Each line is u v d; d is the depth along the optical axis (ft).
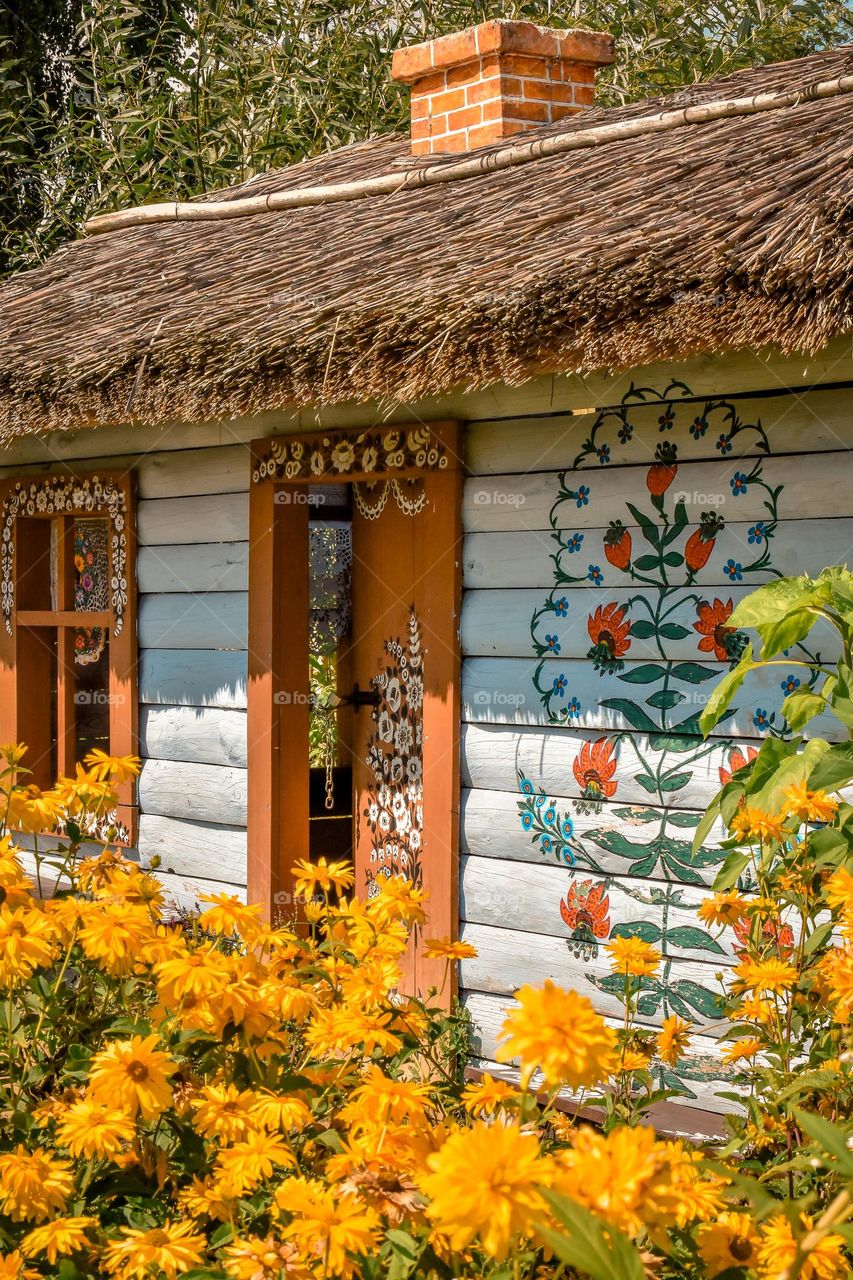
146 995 8.86
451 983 14.88
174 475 19.38
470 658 15.39
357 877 18.83
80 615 20.86
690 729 13.41
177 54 39.91
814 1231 4.91
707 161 14.08
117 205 37.14
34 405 17.47
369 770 18.62
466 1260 5.89
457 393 15.07
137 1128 7.18
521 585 14.87
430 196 18.35
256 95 37.73
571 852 14.37
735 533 13.05
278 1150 6.41
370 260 15.67
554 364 12.05
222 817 18.71
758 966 8.66
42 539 22.29
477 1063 15.14
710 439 13.21
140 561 19.94
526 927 14.78
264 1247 5.68
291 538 17.90
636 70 36.86
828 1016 8.89
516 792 14.90
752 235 10.80
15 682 21.97
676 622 13.51
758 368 12.64
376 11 36.78
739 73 19.11
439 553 15.53
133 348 15.94
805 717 9.54
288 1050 8.07
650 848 13.70
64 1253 6.35
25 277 23.31
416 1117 6.17
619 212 13.43
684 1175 5.78
